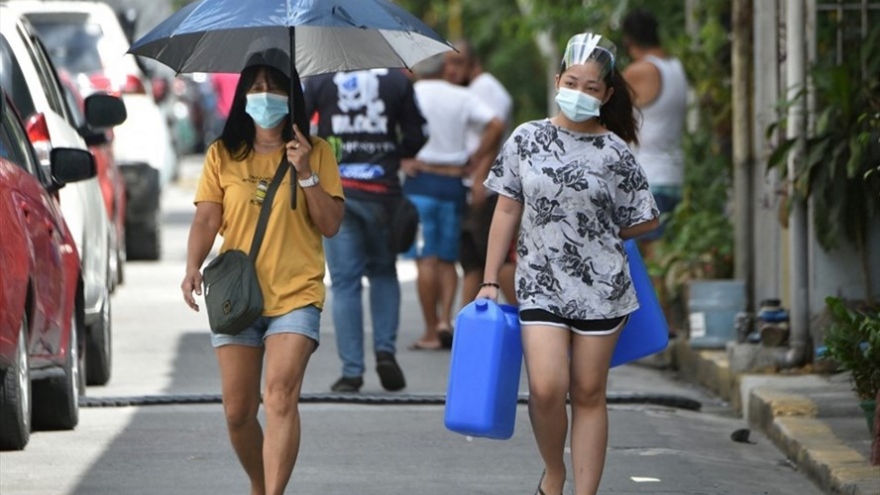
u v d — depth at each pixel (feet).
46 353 76.33
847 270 93.30
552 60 200.03
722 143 123.03
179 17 60.64
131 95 164.14
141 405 89.56
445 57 118.93
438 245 114.32
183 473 71.72
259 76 58.65
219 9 60.03
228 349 59.16
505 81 254.06
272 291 58.80
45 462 73.61
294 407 58.90
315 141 60.13
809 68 93.91
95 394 94.07
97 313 93.71
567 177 59.52
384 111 93.50
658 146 113.60
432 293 114.42
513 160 60.49
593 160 59.72
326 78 93.50
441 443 79.77
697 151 124.47
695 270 111.86
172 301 138.41
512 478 71.92
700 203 120.26
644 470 74.13
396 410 89.10
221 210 59.88
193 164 342.64
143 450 76.79
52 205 79.15
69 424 81.46
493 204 113.80
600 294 59.72
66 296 79.36
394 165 94.12
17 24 95.04
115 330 121.80
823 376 92.27
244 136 59.72
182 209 239.91
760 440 83.76
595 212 59.72
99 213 98.78
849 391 87.10
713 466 75.92
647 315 62.08
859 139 82.74
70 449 76.74
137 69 167.73
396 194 94.12
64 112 100.89
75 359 82.43
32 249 72.02
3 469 71.87
